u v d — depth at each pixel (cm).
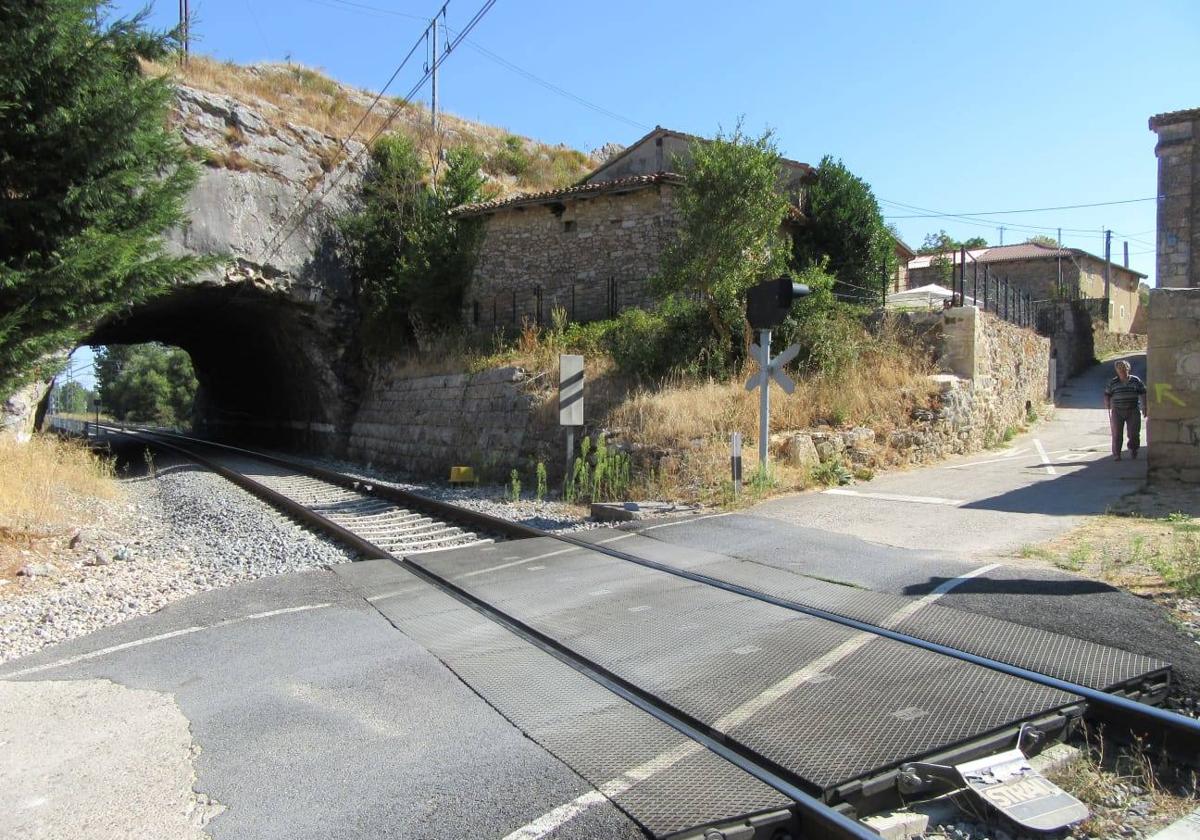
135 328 3306
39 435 1834
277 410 3488
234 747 384
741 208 1588
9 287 840
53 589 762
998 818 320
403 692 449
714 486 1199
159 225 995
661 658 485
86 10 883
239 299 2505
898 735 364
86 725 419
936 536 820
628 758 357
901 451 1435
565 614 591
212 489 1706
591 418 1563
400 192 2688
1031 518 892
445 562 797
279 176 2470
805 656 476
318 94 3109
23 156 883
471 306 2508
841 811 316
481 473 1736
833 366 1584
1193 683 421
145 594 731
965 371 1722
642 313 1888
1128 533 775
